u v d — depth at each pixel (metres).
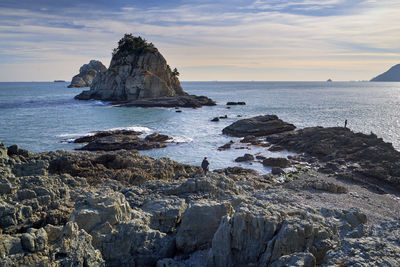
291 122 67.38
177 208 15.67
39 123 63.56
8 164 21.53
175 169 29.31
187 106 102.06
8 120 67.25
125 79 121.12
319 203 21.53
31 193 16.48
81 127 59.22
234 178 27.22
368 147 36.66
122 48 129.38
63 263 10.12
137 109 93.69
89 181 24.38
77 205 13.79
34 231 10.20
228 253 12.37
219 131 56.50
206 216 14.21
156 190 19.56
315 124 64.31
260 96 169.12
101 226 12.58
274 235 12.49
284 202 18.62
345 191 25.23
